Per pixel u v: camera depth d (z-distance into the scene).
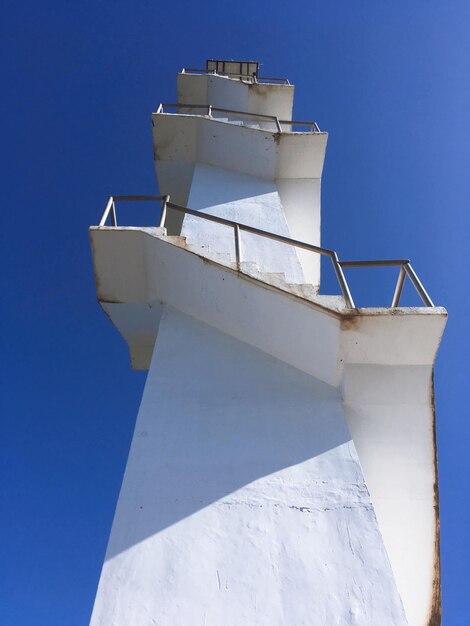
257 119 13.30
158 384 4.97
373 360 4.75
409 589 5.56
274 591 3.38
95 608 3.30
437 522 5.19
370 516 3.77
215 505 3.89
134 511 3.86
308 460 4.21
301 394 4.84
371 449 4.93
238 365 5.20
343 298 4.81
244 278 5.16
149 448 4.33
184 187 10.89
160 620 3.25
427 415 4.80
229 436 4.44
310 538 3.66
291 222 10.96
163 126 10.18
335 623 3.21
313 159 10.25
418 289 5.02
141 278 6.00
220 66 16.42
